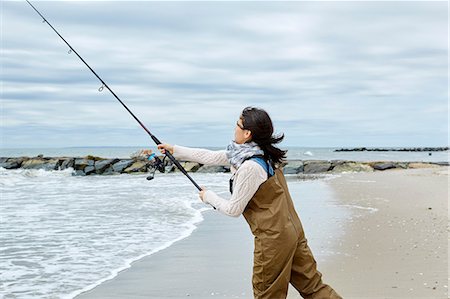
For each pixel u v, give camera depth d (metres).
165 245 7.10
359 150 108.62
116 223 9.11
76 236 7.83
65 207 11.39
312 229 8.08
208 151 3.79
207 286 5.07
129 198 13.39
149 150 3.94
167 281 5.28
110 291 4.98
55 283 5.30
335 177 21.80
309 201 12.39
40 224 8.98
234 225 8.86
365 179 20.20
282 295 3.33
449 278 5.01
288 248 3.28
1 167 30.05
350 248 6.52
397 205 11.18
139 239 7.57
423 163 31.06
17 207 11.38
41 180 21.45
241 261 6.10
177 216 10.00
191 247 6.95
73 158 29.42
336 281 5.00
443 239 6.96
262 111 3.35
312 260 3.46
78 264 6.07
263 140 3.33
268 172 3.29
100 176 25.95
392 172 25.72
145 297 4.78
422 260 5.76
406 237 7.18
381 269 5.41
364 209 10.68
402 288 4.73
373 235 7.43
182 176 24.67
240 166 3.29
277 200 3.29
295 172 28.30
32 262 6.20
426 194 13.51
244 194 3.25
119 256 6.46
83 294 4.92
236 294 4.82
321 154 71.88
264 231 3.27
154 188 16.78
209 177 23.83
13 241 7.46
